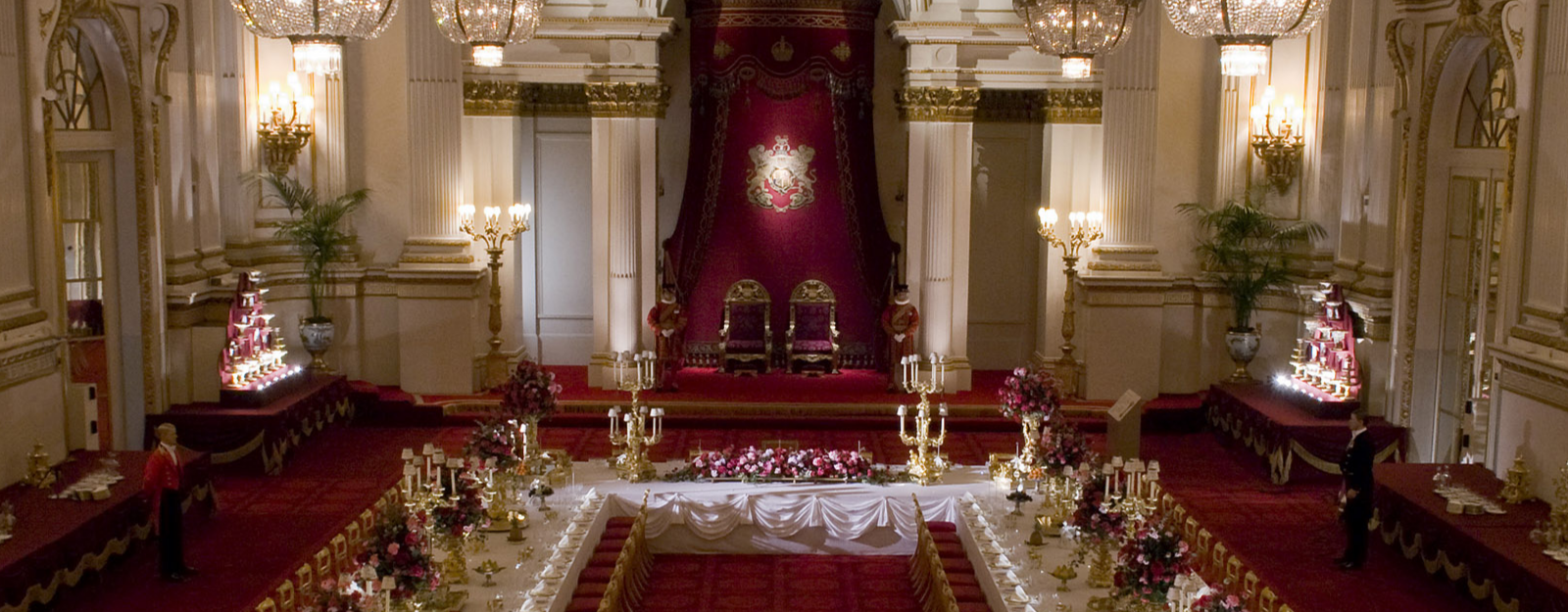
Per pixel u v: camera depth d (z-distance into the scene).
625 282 18.25
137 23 14.59
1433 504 12.00
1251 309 17.39
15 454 12.07
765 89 19.08
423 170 17.73
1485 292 14.05
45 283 12.78
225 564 11.95
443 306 17.73
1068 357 17.94
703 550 13.78
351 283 17.77
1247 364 17.23
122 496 11.72
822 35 18.98
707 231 19.38
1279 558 12.45
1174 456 16.27
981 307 20.06
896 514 13.70
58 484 12.05
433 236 17.84
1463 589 11.28
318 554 10.75
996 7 17.95
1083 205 18.28
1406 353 15.19
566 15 17.84
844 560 13.66
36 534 10.59
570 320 20.06
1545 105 12.45
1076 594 10.50
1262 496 14.56
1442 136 14.90
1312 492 14.72
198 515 13.06
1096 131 18.08
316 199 17.31
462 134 17.81
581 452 16.16
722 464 14.22
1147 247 17.83
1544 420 12.10
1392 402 15.41
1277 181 17.17
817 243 19.42
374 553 9.36
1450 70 14.63
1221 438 16.81
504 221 18.34
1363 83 16.00
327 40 10.72
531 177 19.73
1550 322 12.30
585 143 19.69
